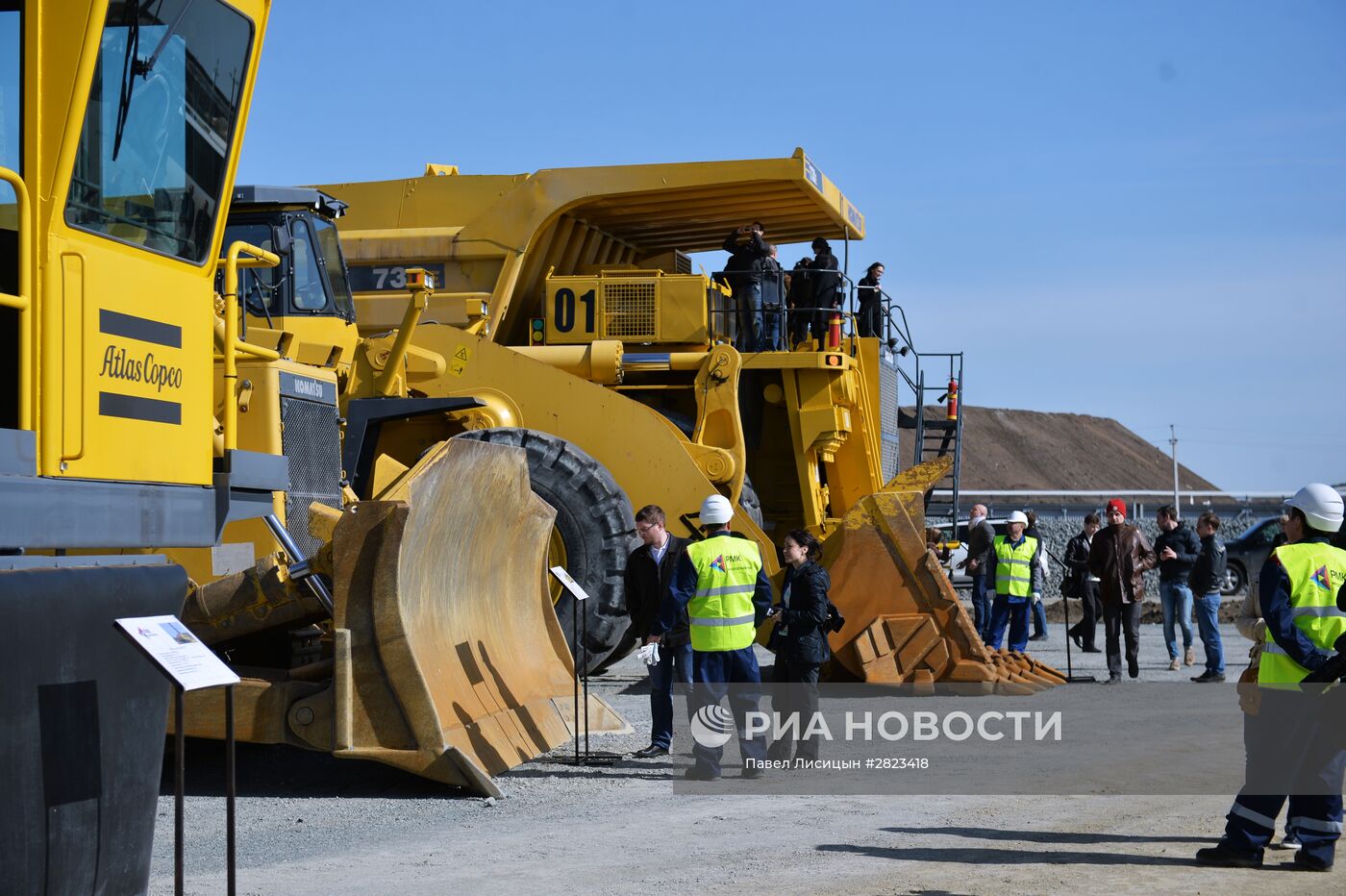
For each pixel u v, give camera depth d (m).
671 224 15.56
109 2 5.26
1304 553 6.47
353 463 12.12
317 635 9.87
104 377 5.35
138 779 5.31
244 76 6.23
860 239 16.39
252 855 6.85
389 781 8.86
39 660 4.81
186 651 4.98
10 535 4.78
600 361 13.86
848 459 15.19
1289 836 6.59
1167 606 16.23
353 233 15.06
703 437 13.63
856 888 5.96
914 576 13.40
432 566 9.05
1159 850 6.77
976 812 7.76
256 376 9.66
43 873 4.82
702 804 8.11
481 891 6.01
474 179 15.22
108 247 5.39
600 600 12.80
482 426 13.49
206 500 6.02
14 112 5.10
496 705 9.47
